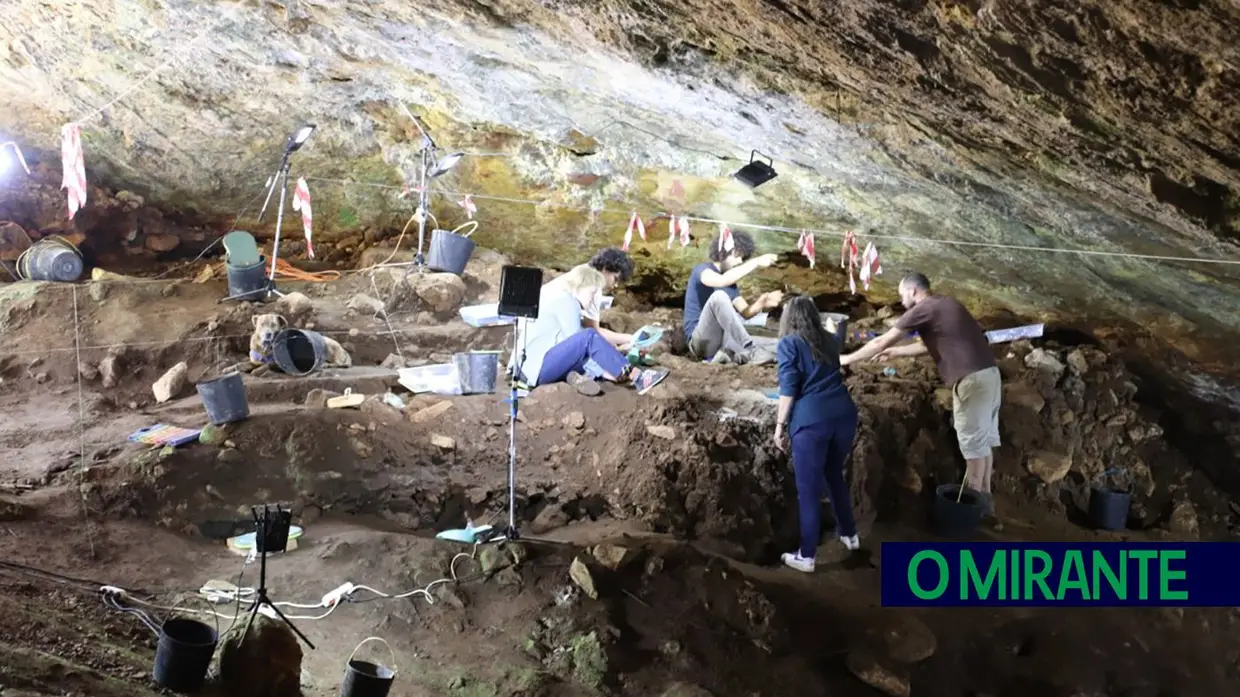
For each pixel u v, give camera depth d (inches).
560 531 185.9
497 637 147.8
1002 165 166.9
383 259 301.3
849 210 256.8
